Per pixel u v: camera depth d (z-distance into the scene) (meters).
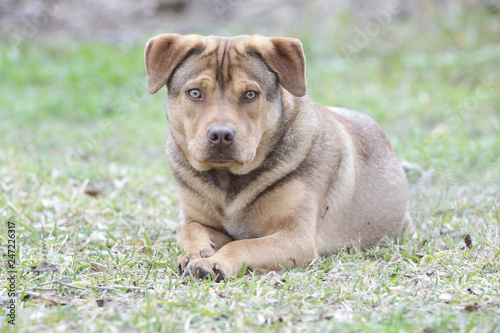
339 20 22.64
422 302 5.40
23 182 10.55
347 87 19.02
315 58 21.66
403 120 15.98
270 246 6.64
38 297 5.51
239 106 6.83
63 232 8.03
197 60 6.98
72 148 14.92
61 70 22.11
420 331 4.64
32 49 23.89
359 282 5.97
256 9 25.22
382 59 20.91
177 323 4.85
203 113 6.80
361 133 8.54
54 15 26.66
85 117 18.95
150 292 5.63
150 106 19.20
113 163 12.80
